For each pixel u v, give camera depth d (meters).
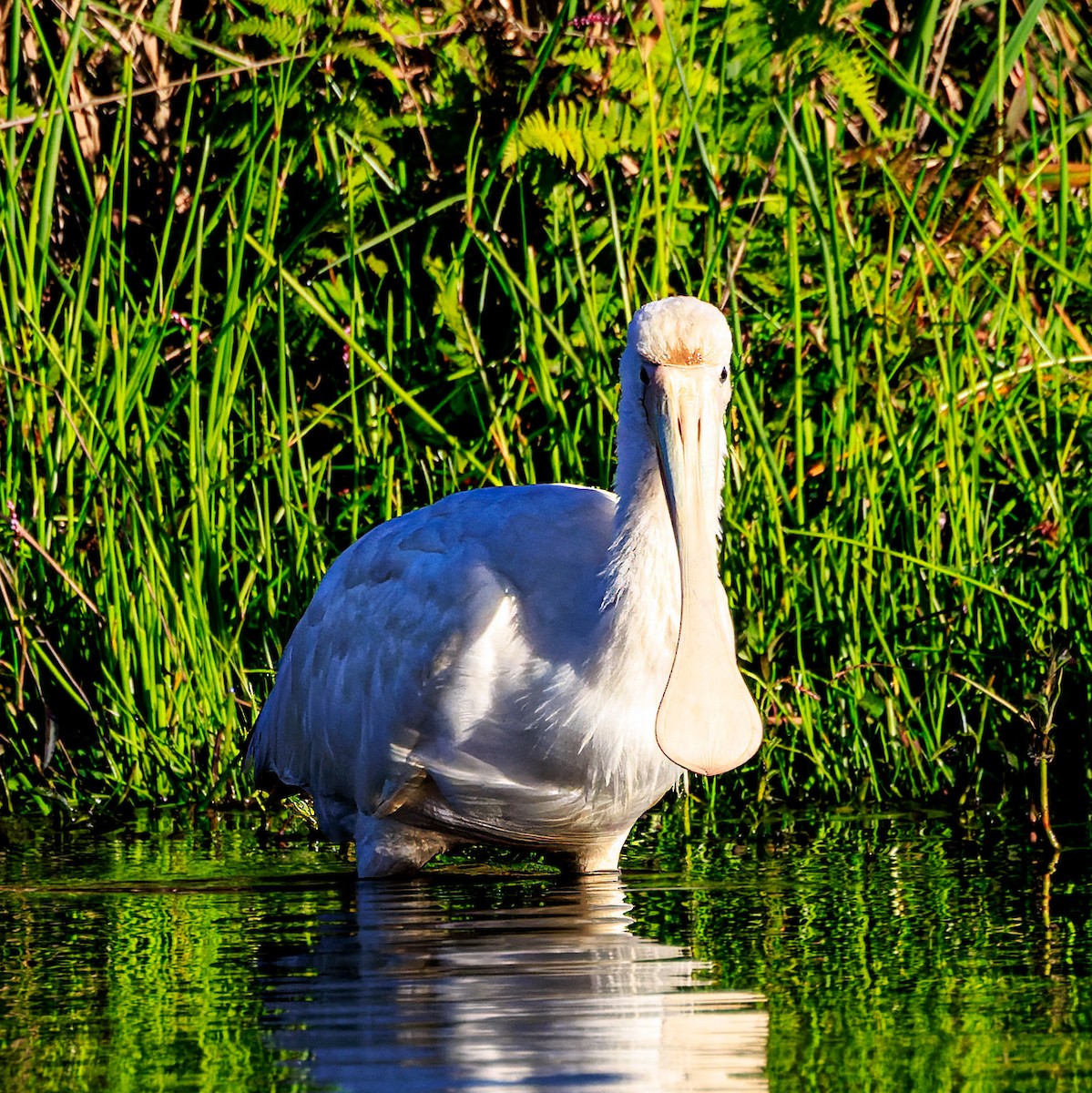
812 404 11.77
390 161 12.87
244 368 12.57
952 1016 5.50
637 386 8.12
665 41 12.31
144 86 13.48
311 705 9.34
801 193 12.38
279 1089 4.83
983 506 11.93
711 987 5.94
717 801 10.73
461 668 8.33
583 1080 4.90
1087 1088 4.74
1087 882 7.93
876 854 8.85
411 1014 5.62
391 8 12.95
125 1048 5.26
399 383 12.23
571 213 11.38
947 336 11.27
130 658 11.06
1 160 12.29
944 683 10.71
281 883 8.53
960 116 14.07
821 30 12.25
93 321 11.88
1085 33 13.69
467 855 9.58
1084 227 12.29
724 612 8.23
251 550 11.47
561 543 8.44
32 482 11.38
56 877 8.62
